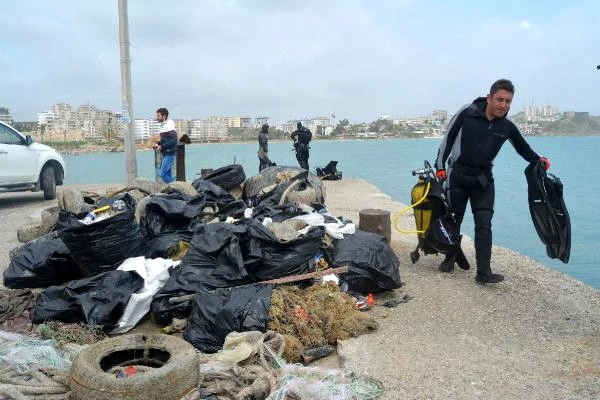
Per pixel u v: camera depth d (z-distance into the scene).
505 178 21.39
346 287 5.34
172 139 11.83
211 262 5.05
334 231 5.74
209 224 5.40
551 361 3.99
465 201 6.03
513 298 5.39
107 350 3.18
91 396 2.84
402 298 5.42
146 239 5.93
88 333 4.43
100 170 27.84
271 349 3.79
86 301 4.69
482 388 3.58
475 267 6.63
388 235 7.23
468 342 4.34
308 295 4.85
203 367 3.48
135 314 4.79
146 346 3.28
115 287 4.85
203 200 6.82
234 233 5.18
